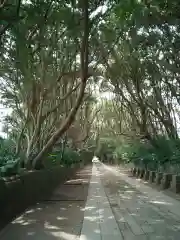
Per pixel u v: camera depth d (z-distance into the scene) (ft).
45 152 55.11
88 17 47.06
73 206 42.11
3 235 25.55
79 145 182.91
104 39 59.36
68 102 72.90
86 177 112.68
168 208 40.47
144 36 66.44
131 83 84.69
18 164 38.83
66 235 25.98
